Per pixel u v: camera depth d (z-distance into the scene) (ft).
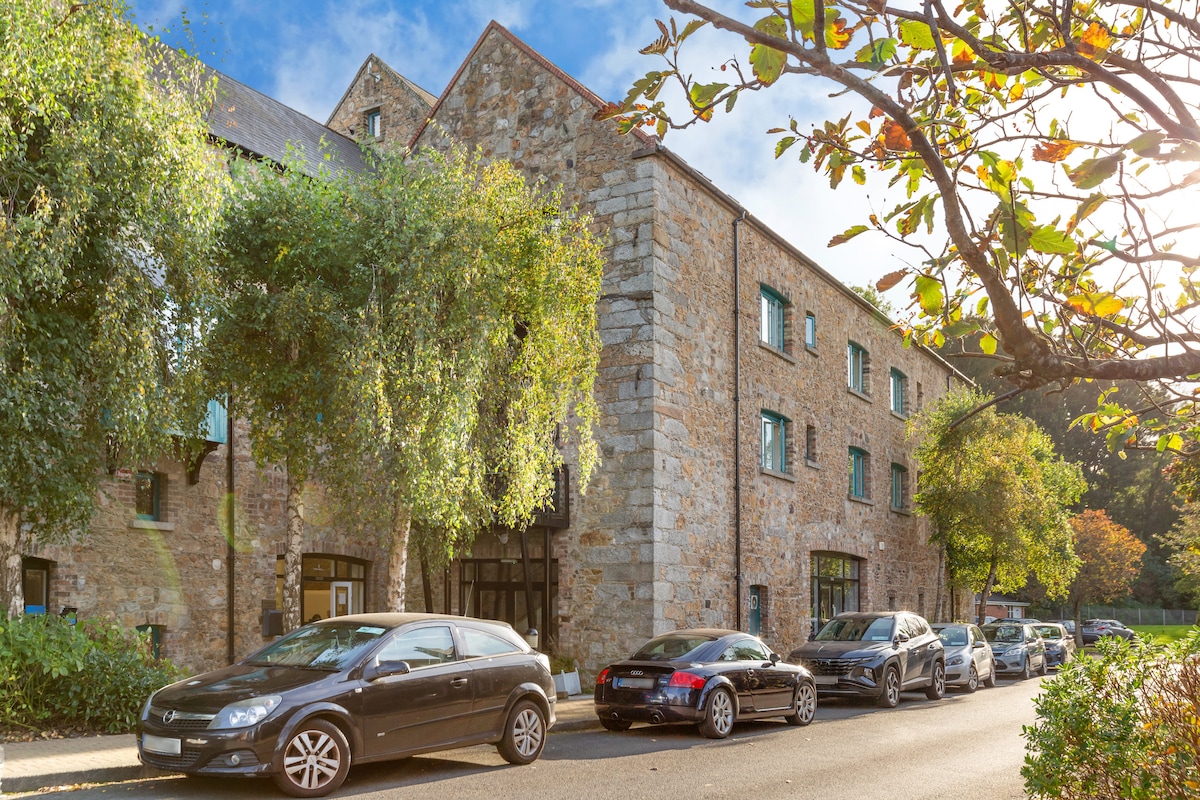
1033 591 173.78
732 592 66.44
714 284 67.67
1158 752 19.35
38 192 32.63
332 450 43.01
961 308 12.75
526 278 46.44
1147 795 18.81
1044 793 21.35
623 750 37.99
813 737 43.01
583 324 48.19
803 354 80.79
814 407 82.33
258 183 45.98
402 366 41.11
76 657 35.24
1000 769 34.09
